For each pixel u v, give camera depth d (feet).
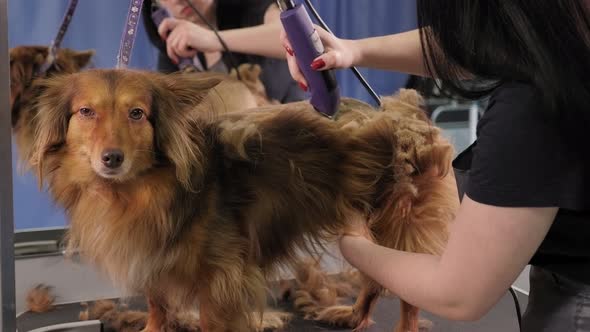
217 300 3.50
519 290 5.26
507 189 2.24
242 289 3.54
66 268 5.49
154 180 3.30
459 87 2.40
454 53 2.30
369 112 4.18
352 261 3.14
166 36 6.39
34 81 3.86
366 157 4.03
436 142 4.13
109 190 3.29
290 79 6.68
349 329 4.58
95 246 3.47
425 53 2.49
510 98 2.25
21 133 3.95
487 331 4.56
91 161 3.09
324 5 6.81
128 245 3.41
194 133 3.49
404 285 2.67
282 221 3.84
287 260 4.03
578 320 2.58
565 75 2.09
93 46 6.16
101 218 3.38
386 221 4.09
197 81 3.41
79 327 4.41
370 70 6.89
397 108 4.25
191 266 3.47
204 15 6.64
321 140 4.00
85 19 6.09
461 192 2.90
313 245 4.08
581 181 2.23
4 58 2.63
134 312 4.73
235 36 6.43
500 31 2.16
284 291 5.18
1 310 2.76
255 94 6.47
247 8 6.72
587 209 2.28
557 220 2.48
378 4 6.97
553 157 2.21
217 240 3.49
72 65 5.03
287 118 4.01
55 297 5.15
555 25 2.08
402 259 2.79
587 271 2.56
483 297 2.38
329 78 3.43
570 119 2.19
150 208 3.33
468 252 2.35
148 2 6.36
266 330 4.47
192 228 3.42
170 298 3.75
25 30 5.93
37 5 5.92
